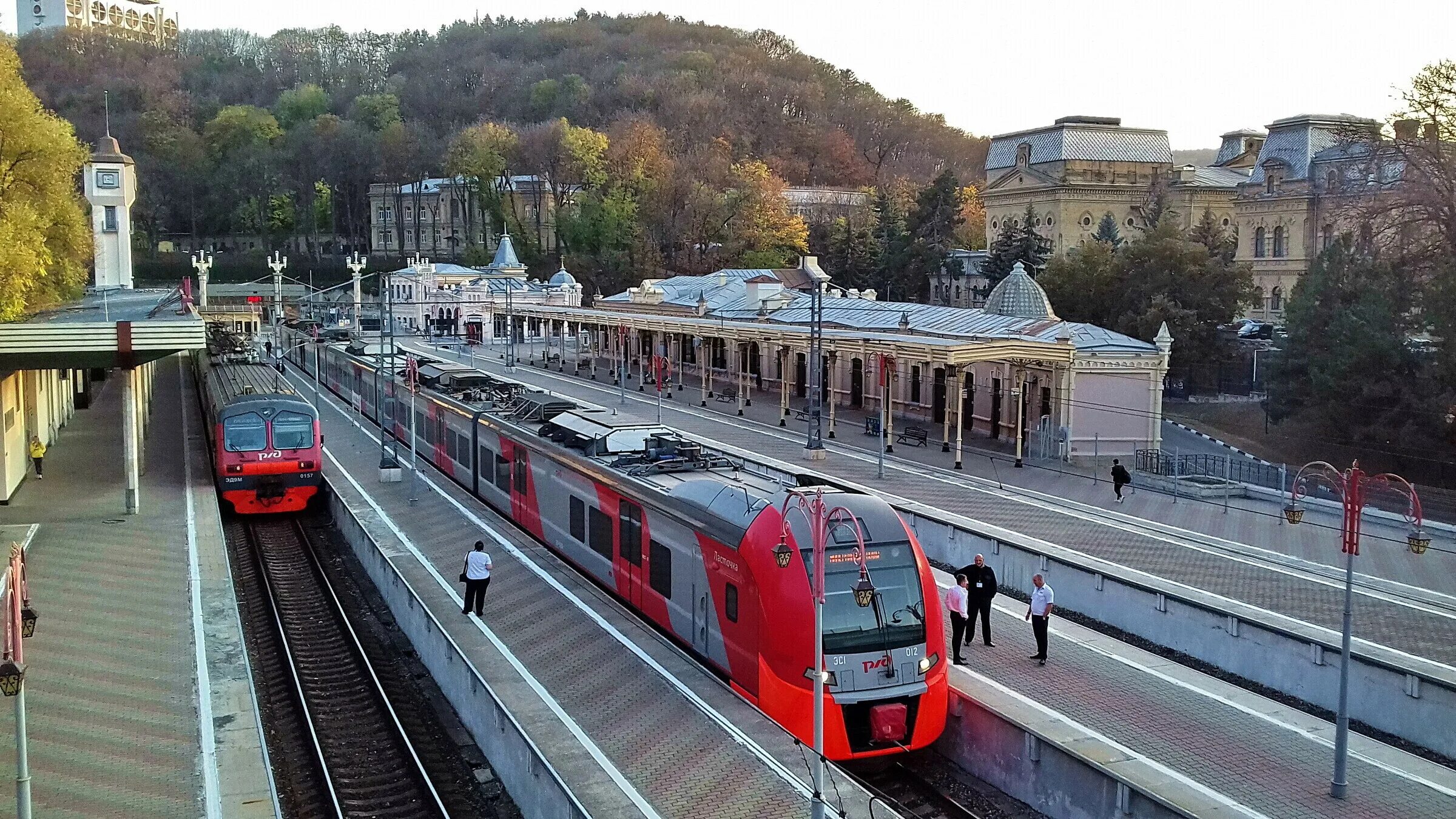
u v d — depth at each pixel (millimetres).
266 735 19688
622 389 62906
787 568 16438
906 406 56844
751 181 122375
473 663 19375
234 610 22672
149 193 137750
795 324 59156
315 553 32094
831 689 16031
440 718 20016
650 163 127812
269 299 122562
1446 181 49438
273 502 34375
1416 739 18094
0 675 11656
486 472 33906
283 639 24203
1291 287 90750
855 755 16266
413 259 130500
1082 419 45344
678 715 16812
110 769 15367
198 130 152625
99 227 64062
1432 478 46438
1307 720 17875
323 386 70688
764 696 16734
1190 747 16641
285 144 144875
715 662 18594
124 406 31234
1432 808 14750
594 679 18469
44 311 39875
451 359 87625
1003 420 49781
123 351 27078
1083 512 34125
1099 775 14961
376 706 21031
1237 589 25062
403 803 16984
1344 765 15008
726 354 72188
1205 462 42062
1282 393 52875
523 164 134625
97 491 34812
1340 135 62281
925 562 17141
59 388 47344
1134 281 67875
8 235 28266
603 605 22734
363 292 133375
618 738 16078
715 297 76000
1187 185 105312
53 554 26750
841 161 172500
